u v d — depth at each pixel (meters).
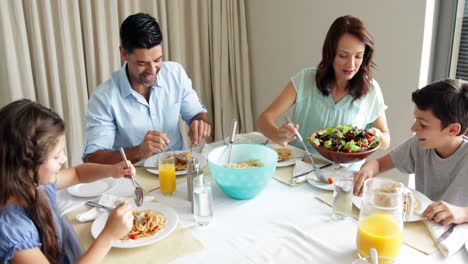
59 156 1.04
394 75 2.33
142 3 2.89
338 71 1.76
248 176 1.26
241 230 1.15
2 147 0.96
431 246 1.04
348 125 1.71
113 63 2.81
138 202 1.28
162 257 1.03
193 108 2.12
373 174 1.47
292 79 1.92
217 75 3.27
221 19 3.17
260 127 1.84
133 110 1.90
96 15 2.67
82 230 1.16
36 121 0.98
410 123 2.30
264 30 3.17
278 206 1.28
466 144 1.36
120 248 1.06
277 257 1.02
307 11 2.75
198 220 1.17
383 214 1.02
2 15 2.35
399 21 2.23
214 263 1.00
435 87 1.31
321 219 1.20
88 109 1.85
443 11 2.21
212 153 1.42
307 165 1.57
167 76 1.99
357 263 0.88
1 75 2.50
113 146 1.96
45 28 2.52
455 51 2.28
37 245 1.01
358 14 2.43
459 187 1.36
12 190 0.98
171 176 1.36
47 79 2.64
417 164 1.52
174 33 3.02
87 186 1.42
